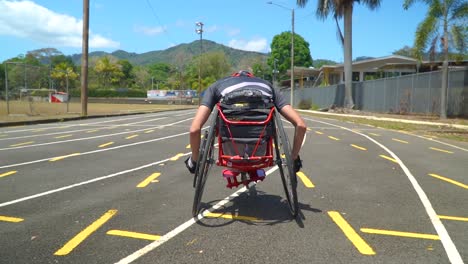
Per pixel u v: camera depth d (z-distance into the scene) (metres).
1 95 45.28
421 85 26.91
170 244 4.10
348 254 3.87
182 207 5.37
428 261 3.73
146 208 5.31
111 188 6.39
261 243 4.13
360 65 47.09
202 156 4.71
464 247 4.07
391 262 3.70
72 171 7.73
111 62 117.25
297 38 106.69
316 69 61.22
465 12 21.58
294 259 3.75
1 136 13.78
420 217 5.03
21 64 25.14
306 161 9.14
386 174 7.70
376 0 35.09
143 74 131.88
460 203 5.69
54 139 12.91
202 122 4.82
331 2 36.56
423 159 9.59
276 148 5.04
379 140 13.66
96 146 11.27
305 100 51.66
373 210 5.30
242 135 4.77
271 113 4.77
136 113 32.28
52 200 5.68
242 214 5.08
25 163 8.54
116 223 4.71
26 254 3.84
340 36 37.31
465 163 9.07
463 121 21.78
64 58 108.50
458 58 23.19
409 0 22.48
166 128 17.28
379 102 32.97
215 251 3.93
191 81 119.12
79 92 81.12
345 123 22.75
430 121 22.33
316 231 4.48
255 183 6.76
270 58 108.69
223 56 122.38
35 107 36.28
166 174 7.47
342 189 6.45
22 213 5.09
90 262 3.68
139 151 10.35
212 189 6.36
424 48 22.88
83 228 4.54
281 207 5.40
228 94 4.78
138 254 3.85
